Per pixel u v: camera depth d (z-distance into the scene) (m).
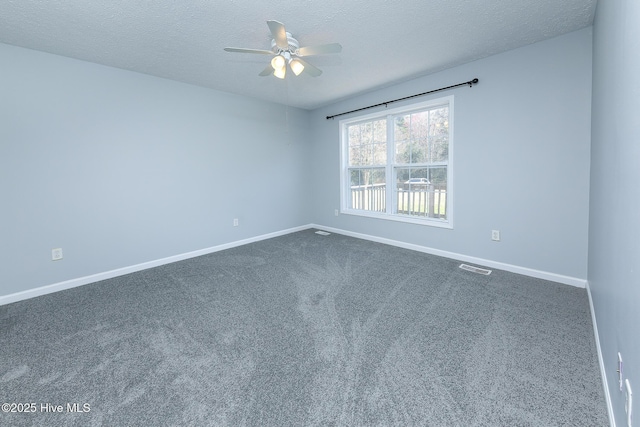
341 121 4.81
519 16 2.28
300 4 2.04
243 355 1.84
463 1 2.06
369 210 4.70
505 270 3.16
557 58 2.64
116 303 2.59
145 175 3.48
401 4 2.08
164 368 1.73
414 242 4.04
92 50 2.73
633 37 0.95
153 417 1.38
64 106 2.88
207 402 1.47
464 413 1.37
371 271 3.25
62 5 2.00
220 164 4.20
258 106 4.60
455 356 1.78
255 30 2.39
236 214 4.44
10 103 2.61
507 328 2.05
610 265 1.39
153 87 3.48
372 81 3.77
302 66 2.49
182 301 2.61
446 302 2.47
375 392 1.51
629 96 1.01
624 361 1.07
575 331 2.00
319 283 2.95
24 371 1.71
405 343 1.92
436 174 3.78
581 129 2.57
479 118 3.19
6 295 2.67
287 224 5.18
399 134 4.14
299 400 1.47
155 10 2.08
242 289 2.85
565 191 2.70
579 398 1.43
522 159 2.93
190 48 2.71
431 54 2.96
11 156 2.64
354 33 2.48
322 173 5.29
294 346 1.92
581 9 2.19
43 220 2.83
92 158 3.09
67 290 2.92
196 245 4.00
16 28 2.30
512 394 1.47
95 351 1.89
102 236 3.20
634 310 0.93
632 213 0.96
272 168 4.87
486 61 3.07
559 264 2.79
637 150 0.89
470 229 3.41
